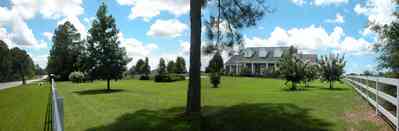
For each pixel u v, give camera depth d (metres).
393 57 10.41
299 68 16.81
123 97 12.91
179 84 26.50
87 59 19.48
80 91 17.66
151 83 28.70
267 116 6.84
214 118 6.97
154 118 7.19
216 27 8.77
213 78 20.70
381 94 6.05
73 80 32.12
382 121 5.78
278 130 5.66
